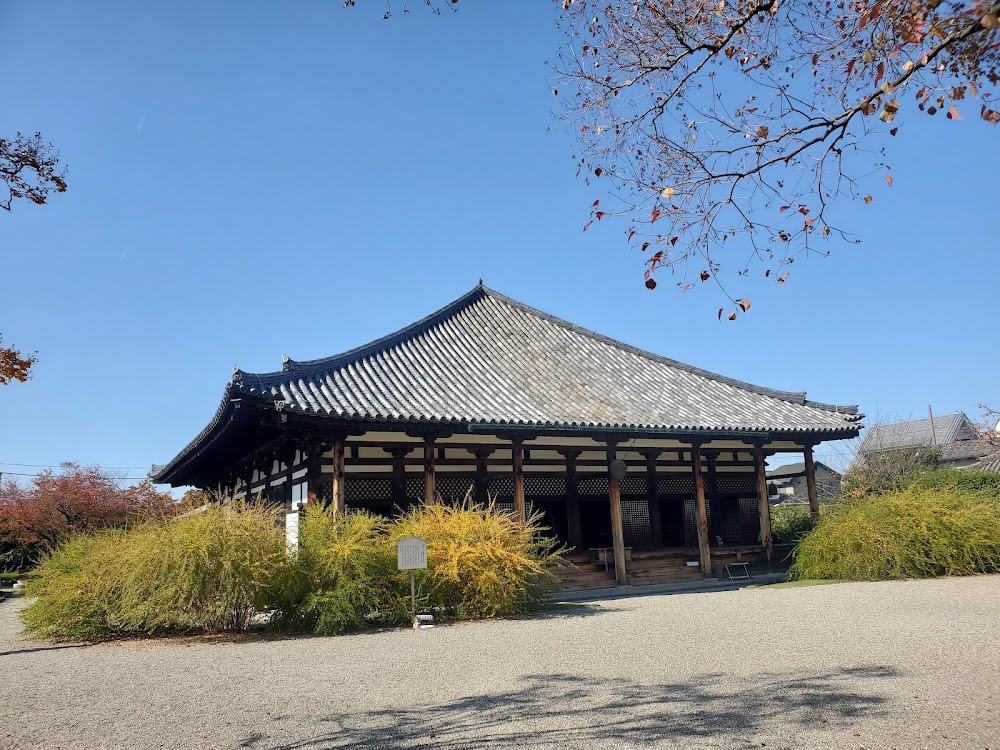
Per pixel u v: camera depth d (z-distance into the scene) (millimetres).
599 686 7266
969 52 5270
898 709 6043
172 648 11078
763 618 11594
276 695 7402
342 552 12492
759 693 6738
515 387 19172
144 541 12383
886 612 11633
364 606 12656
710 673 7676
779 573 20281
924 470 28094
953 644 8695
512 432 16672
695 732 5633
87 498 32656
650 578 18656
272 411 14414
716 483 21812
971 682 6852
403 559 12500
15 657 10977
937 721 5691
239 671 8805
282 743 5742
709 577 19094
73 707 7230
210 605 11945
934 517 17219
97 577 12734
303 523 13266
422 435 15969
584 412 18016
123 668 9391
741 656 8508
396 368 18609
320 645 10711
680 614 12594
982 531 17016
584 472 19312
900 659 7973
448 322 23062
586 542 20031
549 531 18672
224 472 24688
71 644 12219
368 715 6477
